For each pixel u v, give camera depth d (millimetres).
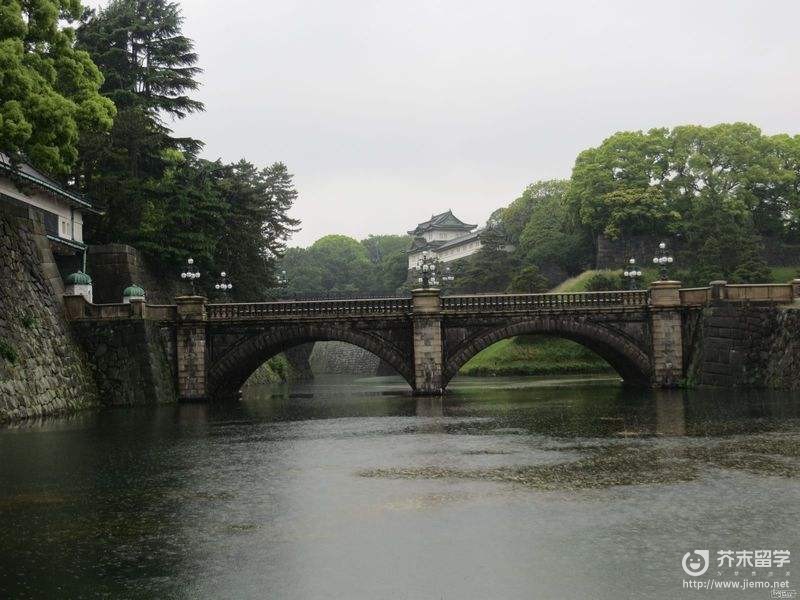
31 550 16438
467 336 59094
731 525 17297
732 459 25375
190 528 18047
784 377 53281
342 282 185500
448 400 54438
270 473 24828
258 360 61562
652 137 111750
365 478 23609
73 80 45156
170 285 73500
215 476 24422
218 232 78875
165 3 83688
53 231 61062
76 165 69125
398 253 175750
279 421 41844
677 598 13305
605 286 101000
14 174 48812
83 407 50031
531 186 136875
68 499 21234
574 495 20547
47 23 41125
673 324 59594
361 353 138500
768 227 111875
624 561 15062
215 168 84000
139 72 81062
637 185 108562
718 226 100938
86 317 53906
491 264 118188
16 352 43344
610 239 107812
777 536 16438
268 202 105500
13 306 44750
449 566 15000
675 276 101812
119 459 27984
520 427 36000
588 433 33031
